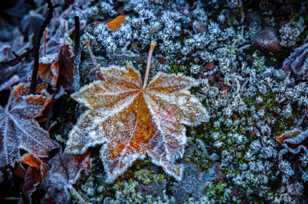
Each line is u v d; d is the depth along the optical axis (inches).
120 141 17.4
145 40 19.2
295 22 19.3
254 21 19.6
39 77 18.9
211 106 18.4
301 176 17.7
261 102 18.4
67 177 17.6
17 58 19.2
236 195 17.6
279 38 19.1
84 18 20.1
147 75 17.7
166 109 17.6
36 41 17.8
